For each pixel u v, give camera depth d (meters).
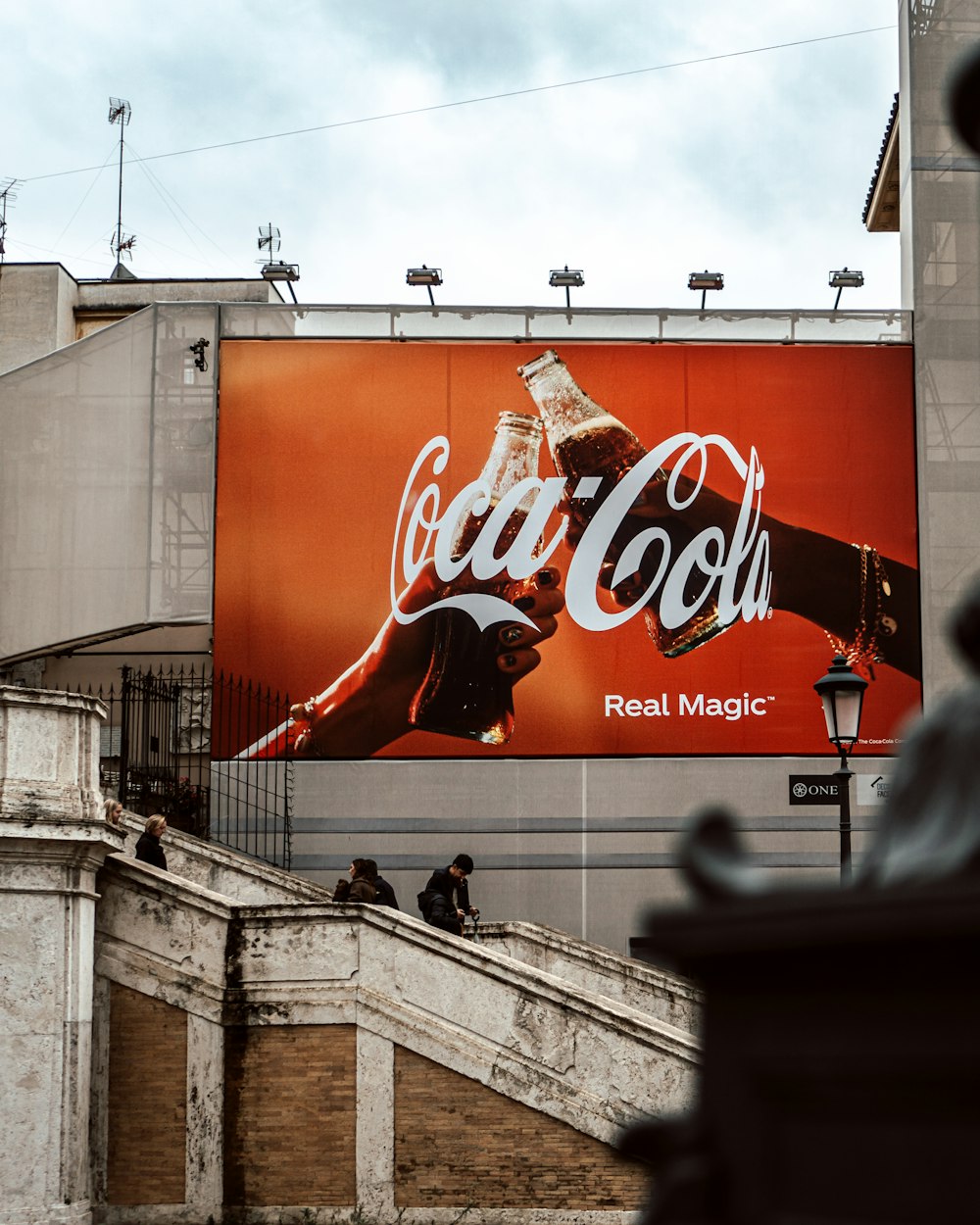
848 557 30.30
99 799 15.91
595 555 30.36
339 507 30.64
